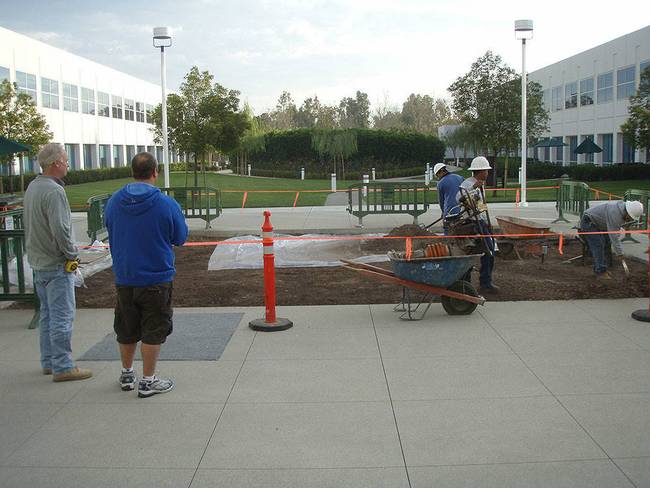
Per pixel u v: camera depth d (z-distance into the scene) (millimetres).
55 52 43000
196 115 26438
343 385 5656
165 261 5402
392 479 4090
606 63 43469
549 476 4094
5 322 7883
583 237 10531
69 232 5668
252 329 7363
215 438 4688
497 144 29219
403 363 6191
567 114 51000
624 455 4340
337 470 4215
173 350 6645
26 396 5527
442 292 7668
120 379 5652
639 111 29797
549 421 4871
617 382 5621
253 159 57719
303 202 25391
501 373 5883
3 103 25734
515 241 11625
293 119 114438
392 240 13023
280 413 5098
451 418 4953
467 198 8609
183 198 16219
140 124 63000
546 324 7434
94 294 9266
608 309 8055
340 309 8258
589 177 38656
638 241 13125
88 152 50531
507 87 28469
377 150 55656
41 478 4164
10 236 7910
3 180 33281
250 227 16359
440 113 108312
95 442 4656
